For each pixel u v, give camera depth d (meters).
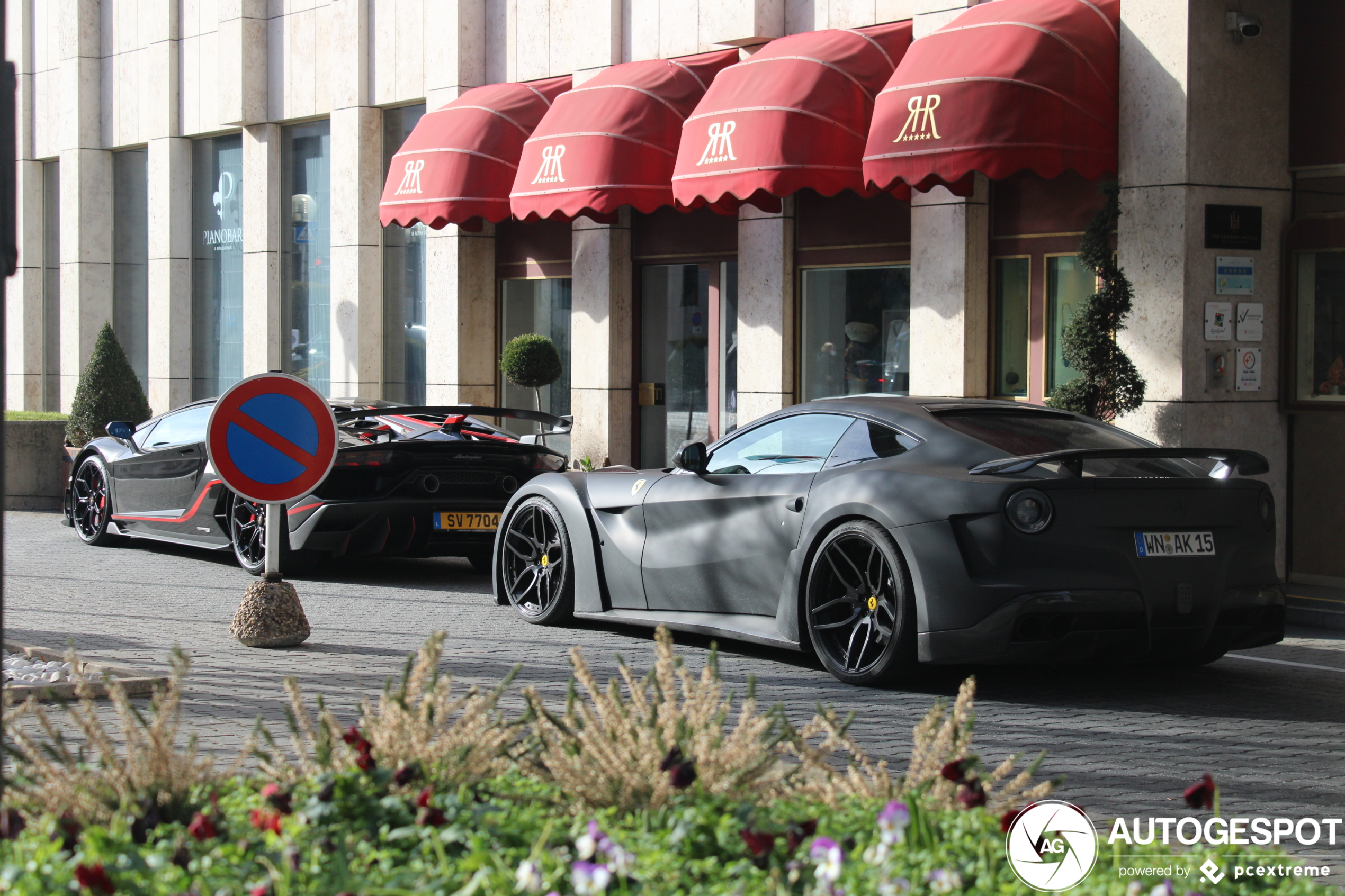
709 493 8.81
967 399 8.55
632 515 9.33
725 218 16.31
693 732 4.00
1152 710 7.37
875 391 14.74
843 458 8.25
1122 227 11.84
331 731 4.09
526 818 3.67
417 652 8.62
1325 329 11.66
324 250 21.86
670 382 17.11
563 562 9.73
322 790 3.57
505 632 9.50
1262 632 7.92
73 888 3.04
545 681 7.75
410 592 11.45
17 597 10.91
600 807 3.82
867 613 7.84
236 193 23.84
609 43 16.97
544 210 15.22
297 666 8.09
